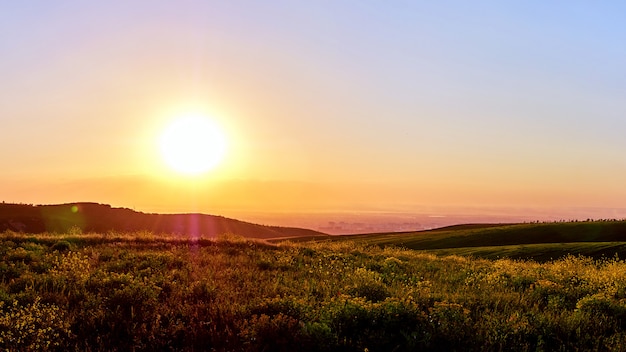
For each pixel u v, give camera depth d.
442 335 8.85
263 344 8.42
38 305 10.12
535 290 14.64
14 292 12.34
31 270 15.59
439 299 12.33
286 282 14.67
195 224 167.62
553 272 19.73
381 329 9.07
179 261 18.69
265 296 12.08
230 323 9.62
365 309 9.66
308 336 8.55
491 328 9.36
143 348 8.29
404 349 8.47
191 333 8.90
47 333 8.73
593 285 15.84
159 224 156.38
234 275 15.80
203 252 22.36
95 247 22.92
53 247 21.89
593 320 10.37
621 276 17.39
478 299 12.63
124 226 144.12
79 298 11.62
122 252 20.94
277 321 9.12
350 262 21.28
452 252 43.88
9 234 25.31
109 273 15.29
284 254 23.11
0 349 8.01
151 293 11.59
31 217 125.88
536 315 10.51
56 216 134.88
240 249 24.84
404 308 9.86
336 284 14.52
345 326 9.12
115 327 9.28
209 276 14.94
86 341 8.34
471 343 8.65
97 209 154.12
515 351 8.49
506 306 11.58
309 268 18.47
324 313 9.71
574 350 8.74
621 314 11.08
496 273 18.38
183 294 12.14
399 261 22.31
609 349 8.49
